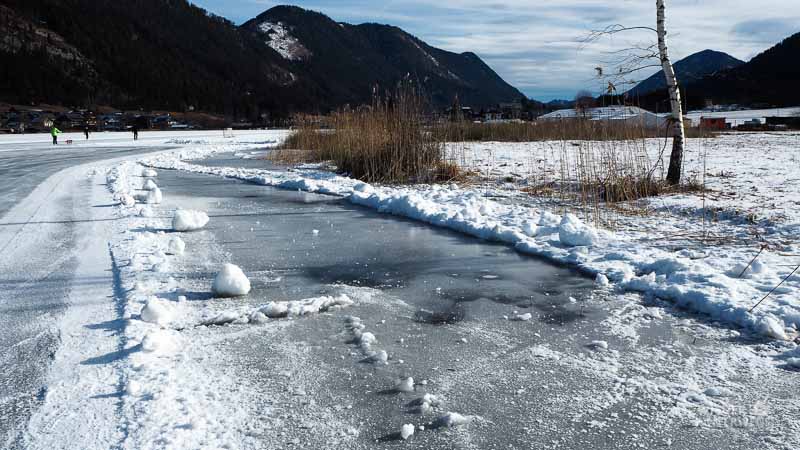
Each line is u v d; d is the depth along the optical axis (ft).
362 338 13.94
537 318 15.70
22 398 11.11
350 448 9.55
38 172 54.03
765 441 9.75
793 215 27.02
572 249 22.53
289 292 17.83
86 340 13.80
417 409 10.84
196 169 58.39
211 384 11.71
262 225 28.91
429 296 17.58
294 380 11.96
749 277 18.04
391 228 28.35
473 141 88.53
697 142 84.79
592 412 10.73
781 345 13.58
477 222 27.96
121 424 10.11
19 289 17.84
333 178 48.39
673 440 9.79
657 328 14.88
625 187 34.68
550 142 81.46
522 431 10.09
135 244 23.73
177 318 15.40
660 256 20.93
